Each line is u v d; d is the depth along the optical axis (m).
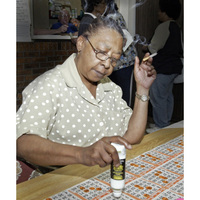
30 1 2.97
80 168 0.98
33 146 0.87
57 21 3.17
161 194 0.83
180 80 3.03
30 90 1.03
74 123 1.08
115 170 0.78
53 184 0.87
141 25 3.43
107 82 1.25
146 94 1.21
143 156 1.10
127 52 2.07
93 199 0.79
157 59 2.81
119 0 3.26
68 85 1.07
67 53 3.39
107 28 1.00
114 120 1.22
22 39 3.01
